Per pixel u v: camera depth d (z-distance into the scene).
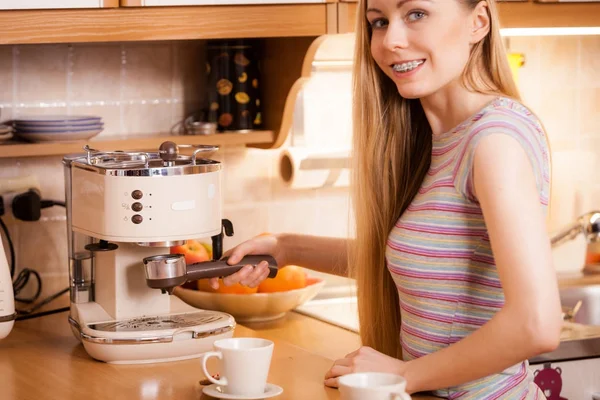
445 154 1.63
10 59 2.37
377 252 1.88
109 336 1.77
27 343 1.97
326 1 2.26
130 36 2.09
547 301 1.43
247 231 2.65
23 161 2.40
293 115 2.64
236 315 2.32
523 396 1.63
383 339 1.90
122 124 2.51
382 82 1.84
